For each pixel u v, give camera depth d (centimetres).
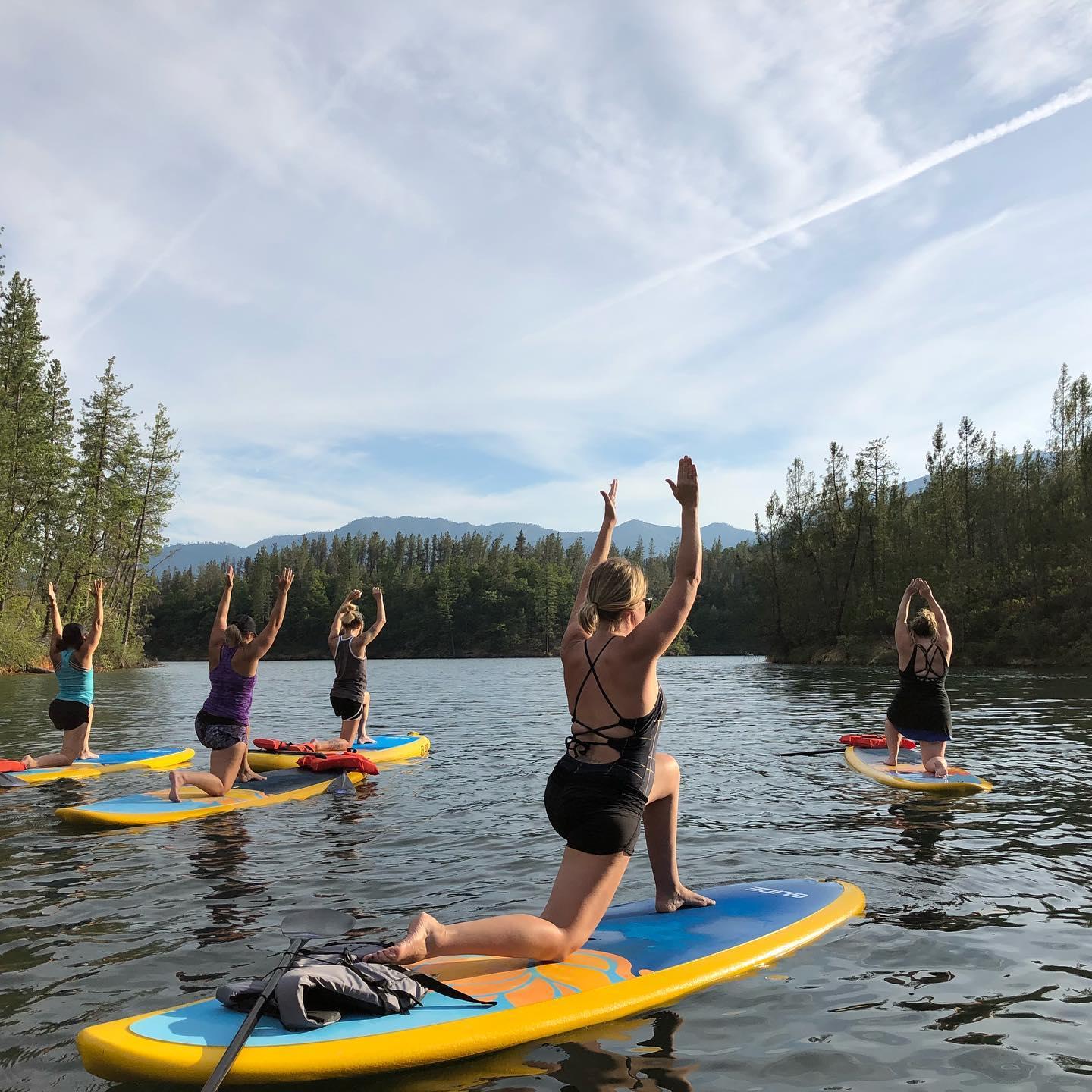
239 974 377
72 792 845
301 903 480
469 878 530
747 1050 307
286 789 823
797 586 5816
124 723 1574
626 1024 328
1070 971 377
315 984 306
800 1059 300
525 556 16325
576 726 362
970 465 5316
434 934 333
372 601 12350
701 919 430
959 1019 331
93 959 396
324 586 12344
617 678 349
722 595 11325
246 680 815
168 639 11794
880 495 5747
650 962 375
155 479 5375
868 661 4888
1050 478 5038
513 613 11975
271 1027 300
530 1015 320
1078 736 1222
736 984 365
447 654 11812
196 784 767
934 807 741
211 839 639
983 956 396
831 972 377
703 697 2298
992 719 1469
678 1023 329
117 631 5059
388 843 627
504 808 754
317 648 11975
